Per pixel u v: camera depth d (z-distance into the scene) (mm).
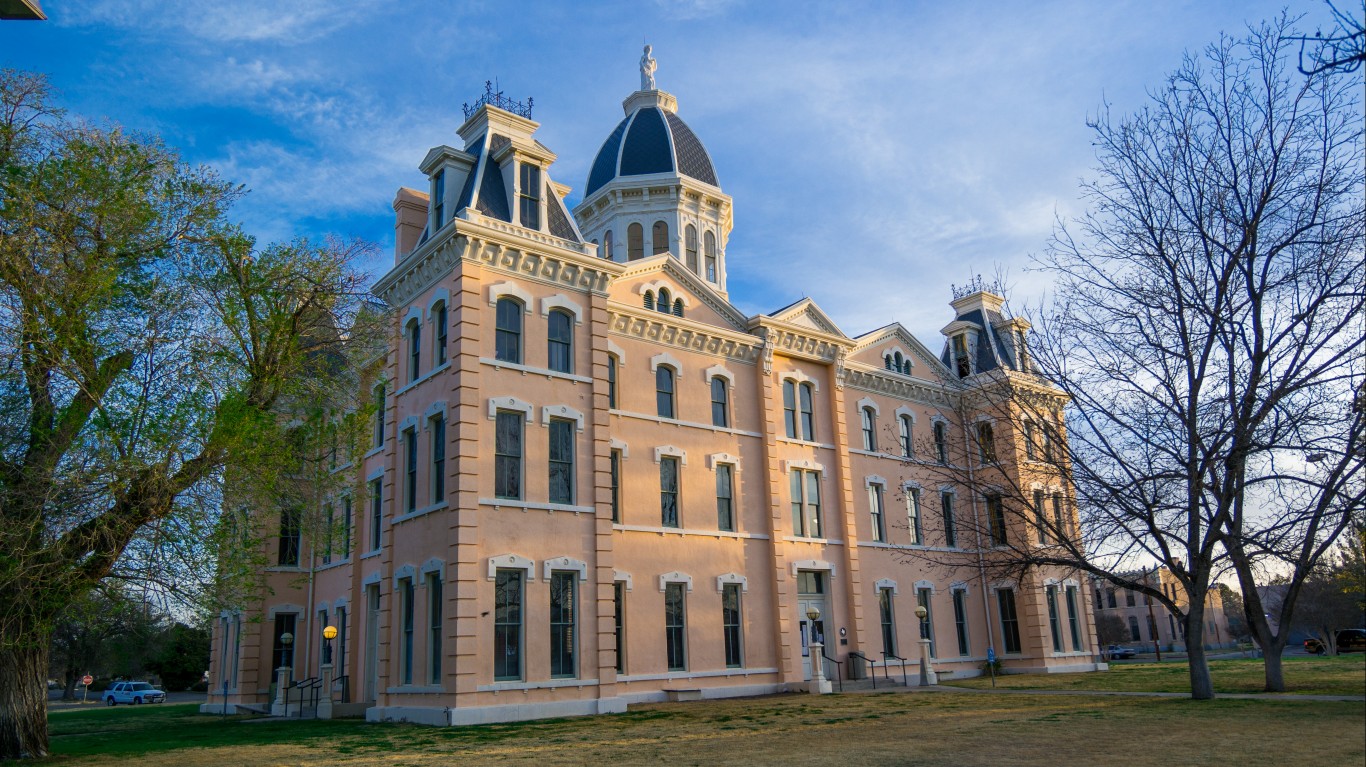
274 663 35406
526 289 27188
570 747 17469
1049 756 14422
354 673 30781
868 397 39000
